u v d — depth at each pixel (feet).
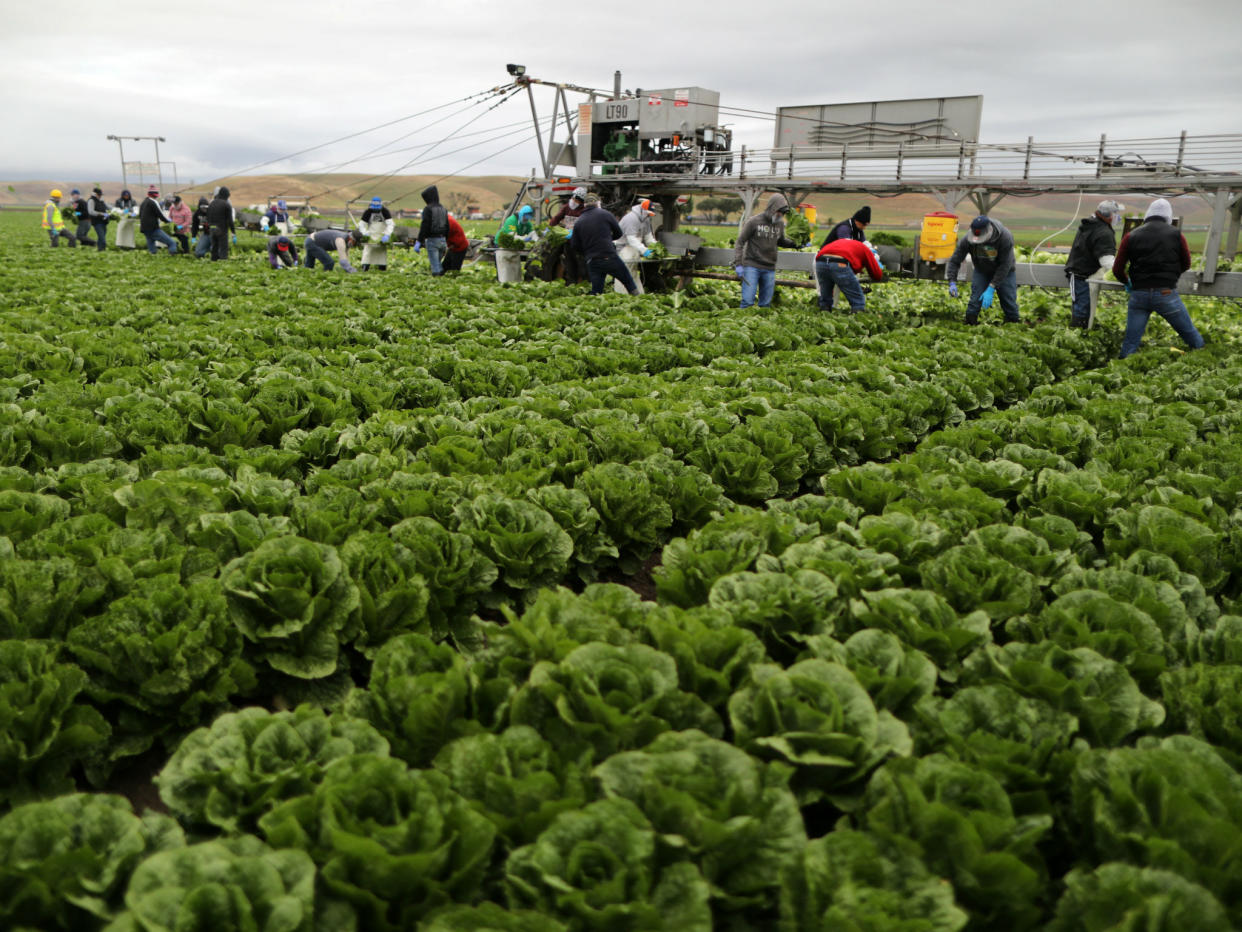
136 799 10.09
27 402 19.62
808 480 20.84
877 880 7.01
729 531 12.87
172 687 9.99
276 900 6.53
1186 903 6.55
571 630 10.05
